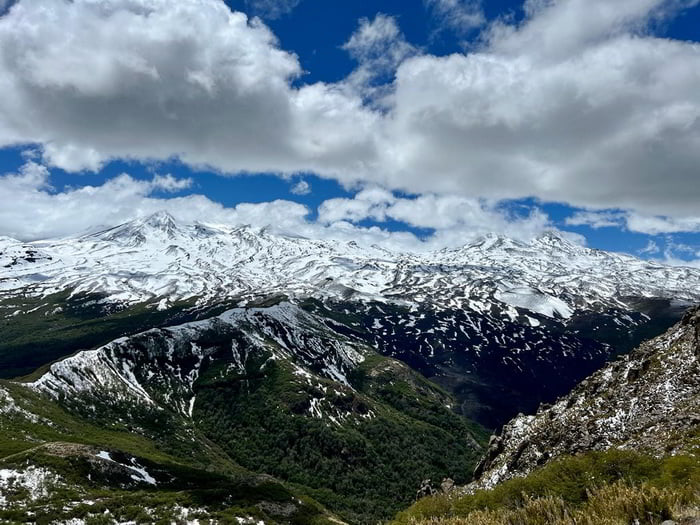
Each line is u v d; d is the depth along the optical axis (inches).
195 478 6225.4
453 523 1119.0
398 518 2682.1
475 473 4005.9
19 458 5044.3
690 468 1733.5
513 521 1026.7
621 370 3257.9
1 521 3880.4
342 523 5615.2
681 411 2401.6
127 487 5246.1
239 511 4950.8
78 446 5762.8
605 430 2758.4
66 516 4183.1
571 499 1898.4
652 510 892.0
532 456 3095.5
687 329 3038.9
